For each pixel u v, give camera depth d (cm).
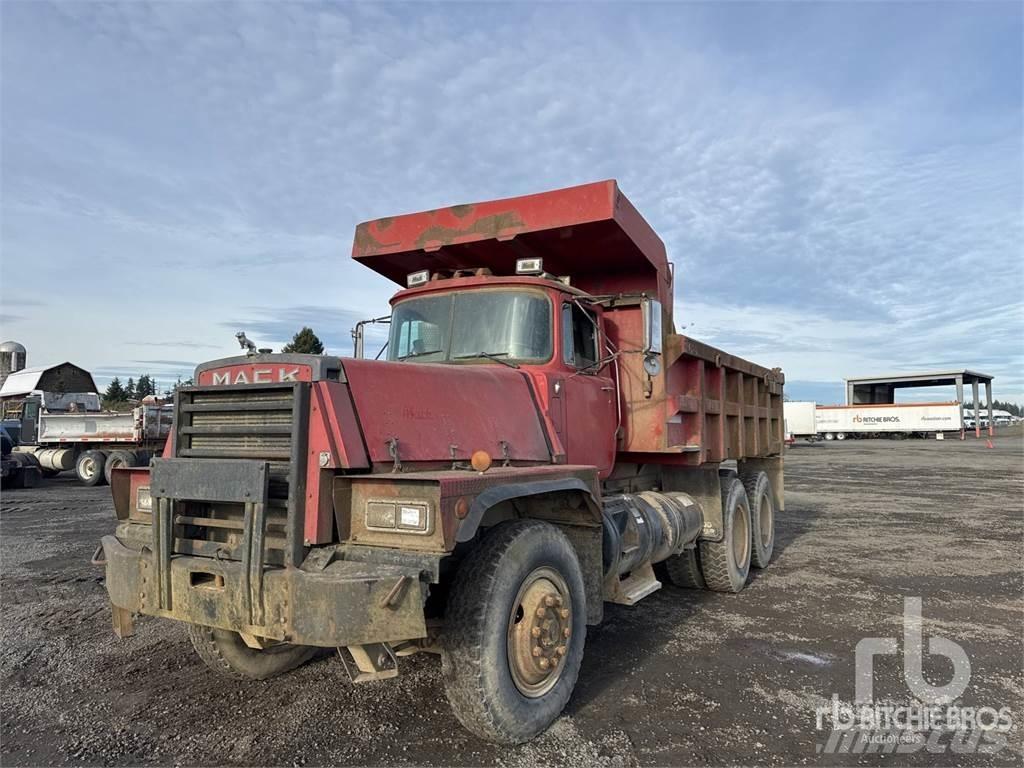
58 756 357
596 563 446
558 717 401
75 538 1034
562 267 664
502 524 392
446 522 316
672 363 601
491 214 586
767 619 612
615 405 605
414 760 350
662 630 579
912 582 759
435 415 394
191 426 385
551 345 516
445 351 527
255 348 388
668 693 440
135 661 497
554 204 563
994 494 1675
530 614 375
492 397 441
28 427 2383
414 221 620
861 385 7181
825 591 720
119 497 413
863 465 2720
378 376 377
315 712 407
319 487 332
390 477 329
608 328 628
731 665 492
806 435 5219
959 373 6150
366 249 639
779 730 388
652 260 645
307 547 331
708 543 704
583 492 430
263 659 454
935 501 1541
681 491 715
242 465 327
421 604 310
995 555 915
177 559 350
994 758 357
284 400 345
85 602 658
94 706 419
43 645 532
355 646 329
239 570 324
